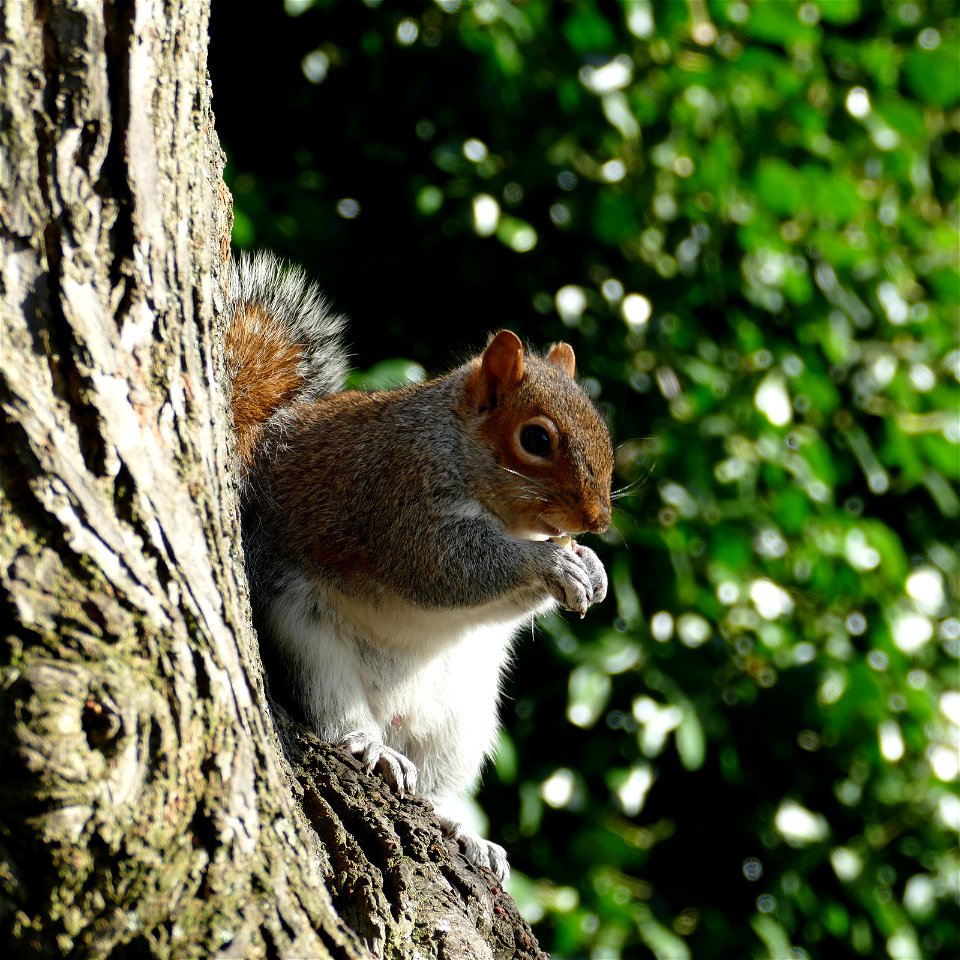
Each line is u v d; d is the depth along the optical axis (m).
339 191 11.57
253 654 4.79
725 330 11.69
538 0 10.73
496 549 7.85
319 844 5.62
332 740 7.46
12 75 4.04
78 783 3.92
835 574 11.61
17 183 4.05
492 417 7.93
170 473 4.38
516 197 10.99
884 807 12.12
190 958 4.16
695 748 10.62
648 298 11.29
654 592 10.83
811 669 11.34
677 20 10.86
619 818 11.38
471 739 8.33
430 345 11.34
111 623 4.07
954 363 12.66
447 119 11.24
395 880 5.80
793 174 11.09
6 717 3.87
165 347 4.40
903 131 12.03
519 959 6.32
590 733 10.98
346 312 11.23
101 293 4.21
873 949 12.10
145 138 4.34
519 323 11.27
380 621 7.91
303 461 8.08
